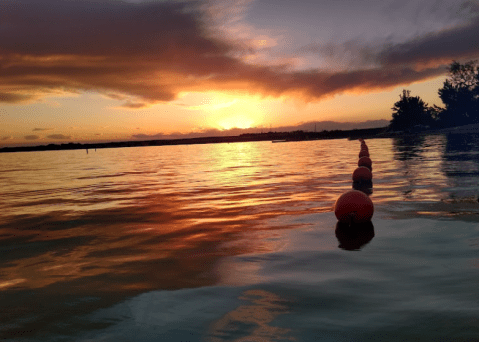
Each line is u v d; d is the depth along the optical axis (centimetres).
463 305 362
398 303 373
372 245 573
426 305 366
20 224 877
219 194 1202
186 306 390
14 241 719
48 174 2467
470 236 596
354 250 553
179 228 759
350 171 1689
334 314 356
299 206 923
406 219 723
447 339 305
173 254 582
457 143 3206
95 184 1681
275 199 1045
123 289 446
